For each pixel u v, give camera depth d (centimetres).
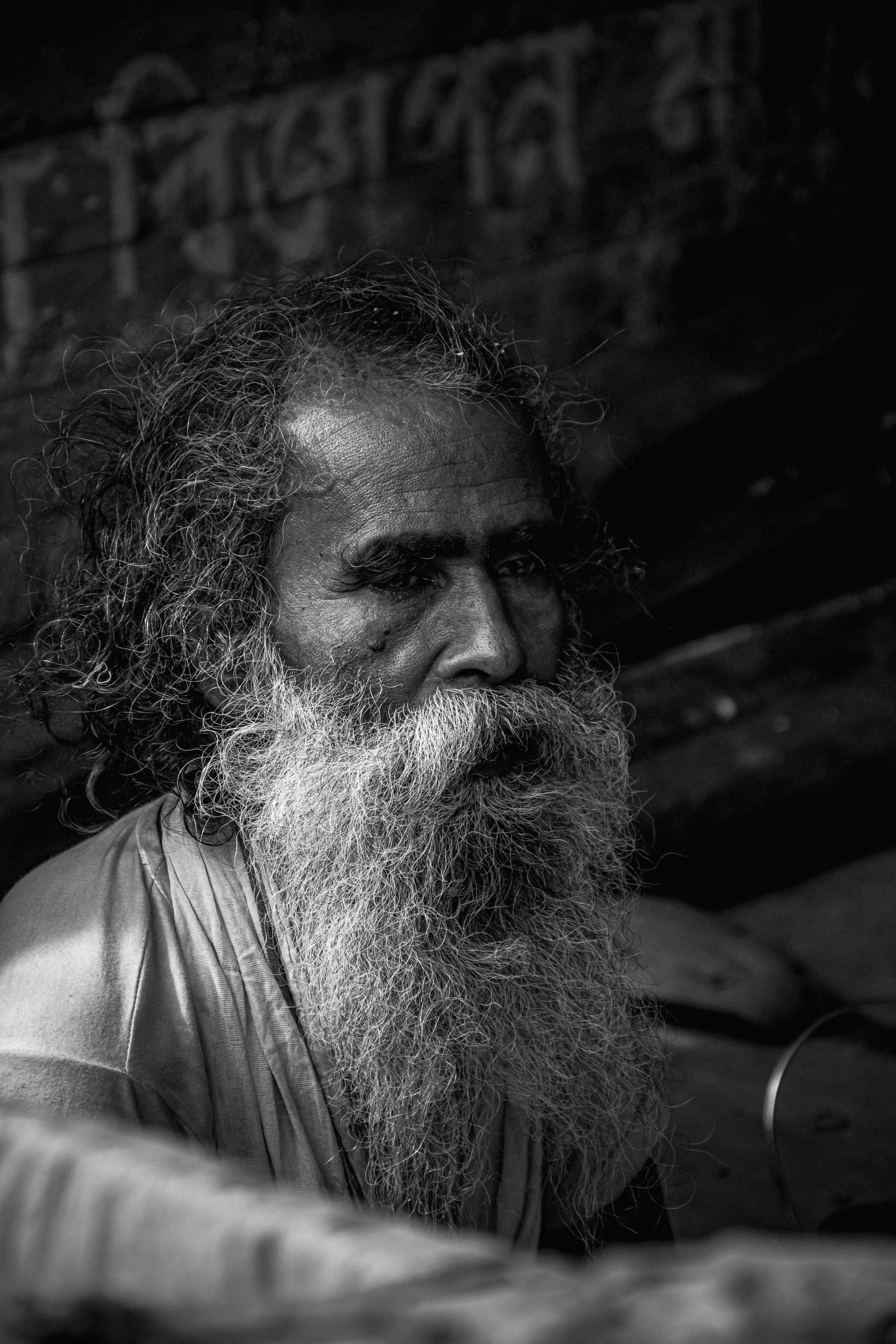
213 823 138
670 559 331
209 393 143
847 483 342
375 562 130
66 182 296
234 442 137
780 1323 38
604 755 149
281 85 309
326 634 132
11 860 281
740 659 334
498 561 135
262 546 135
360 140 316
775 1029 262
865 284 345
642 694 326
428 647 132
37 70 291
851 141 349
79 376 299
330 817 131
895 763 330
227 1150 127
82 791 267
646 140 336
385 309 143
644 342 337
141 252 304
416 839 131
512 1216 139
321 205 315
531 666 137
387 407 132
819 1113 242
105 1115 121
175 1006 125
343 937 131
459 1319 39
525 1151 140
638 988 155
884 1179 226
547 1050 137
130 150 300
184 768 141
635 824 301
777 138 345
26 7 288
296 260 314
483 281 327
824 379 341
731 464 336
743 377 333
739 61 340
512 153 327
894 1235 184
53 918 128
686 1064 251
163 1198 48
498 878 134
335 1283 43
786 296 344
